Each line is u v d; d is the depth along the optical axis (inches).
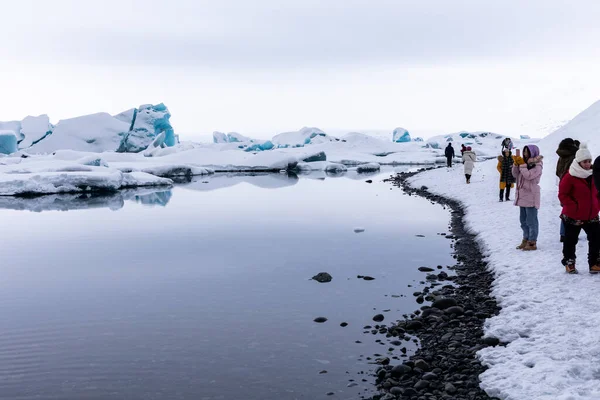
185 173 1924.2
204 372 248.5
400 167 2329.0
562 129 952.9
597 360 214.7
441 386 221.3
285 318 325.1
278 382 235.3
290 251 536.1
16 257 535.8
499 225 564.1
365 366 250.1
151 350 278.1
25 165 1769.2
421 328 298.4
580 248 397.4
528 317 273.7
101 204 1058.7
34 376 247.6
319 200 1008.2
